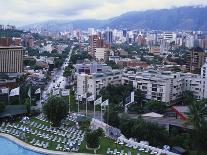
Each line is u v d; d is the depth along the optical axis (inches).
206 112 5728.3
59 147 5753.0
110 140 6186.0
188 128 6476.4
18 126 6865.2
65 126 6978.4
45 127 6845.5
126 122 6584.6
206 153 5590.6
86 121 7135.8
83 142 6058.1
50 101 6860.2
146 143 6028.5
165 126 6747.1
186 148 5856.3
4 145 5994.1
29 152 5693.9
